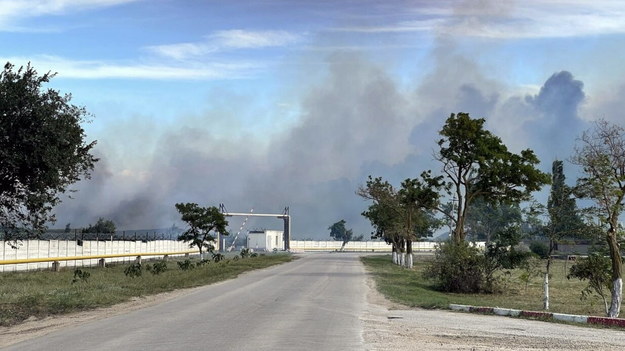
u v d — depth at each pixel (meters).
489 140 44.44
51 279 36.12
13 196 22.75
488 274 33.97
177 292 27.17
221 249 114.75
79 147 23.70
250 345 12.03
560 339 14.18
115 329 14.77
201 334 13.61
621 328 17.17
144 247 72.12
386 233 66.12
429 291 32.28
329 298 23.77
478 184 45.16
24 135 21.45
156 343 12.38
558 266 62.84
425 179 50.12
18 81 21.86
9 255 44.16
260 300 22.64
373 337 13.43
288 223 125.56
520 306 25.42
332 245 137.12
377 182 64.75
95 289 27.27
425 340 13.38
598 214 21.45
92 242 57.66
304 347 11.81
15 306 20.20
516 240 33.88
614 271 21.17
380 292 28.28
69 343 12.64
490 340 13.77
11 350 11.96
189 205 63.38
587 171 21.19
